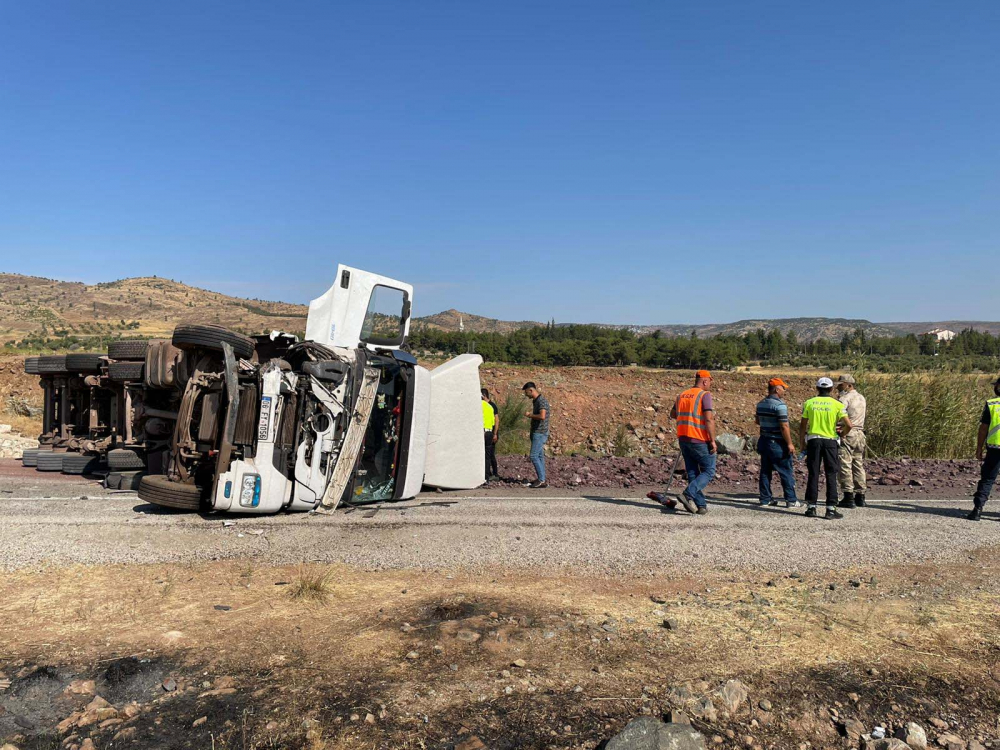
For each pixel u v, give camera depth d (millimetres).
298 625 5414
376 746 3818
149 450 9883
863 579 6797
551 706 4262
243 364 8578
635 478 12273
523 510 8984
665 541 7695
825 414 9211
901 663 4961
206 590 6160
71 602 5820
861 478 9922
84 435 12664
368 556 7059
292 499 8422
